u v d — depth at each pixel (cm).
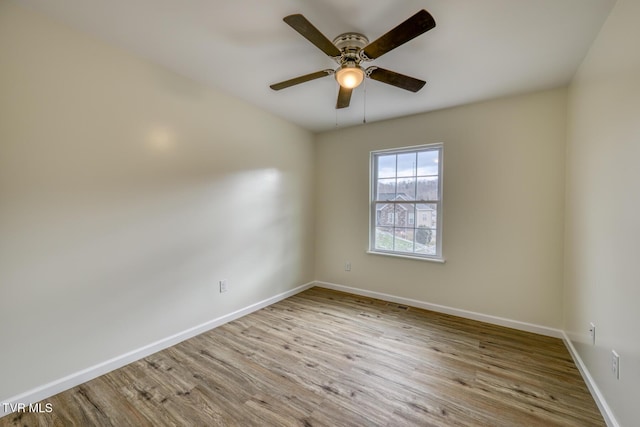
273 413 162
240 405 168
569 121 241
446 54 201
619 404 143
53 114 173
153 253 225
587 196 195
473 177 292
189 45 199
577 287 215
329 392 180
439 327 276
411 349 234
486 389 184
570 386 187
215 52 207
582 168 206
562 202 253
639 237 126
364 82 245
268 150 330
